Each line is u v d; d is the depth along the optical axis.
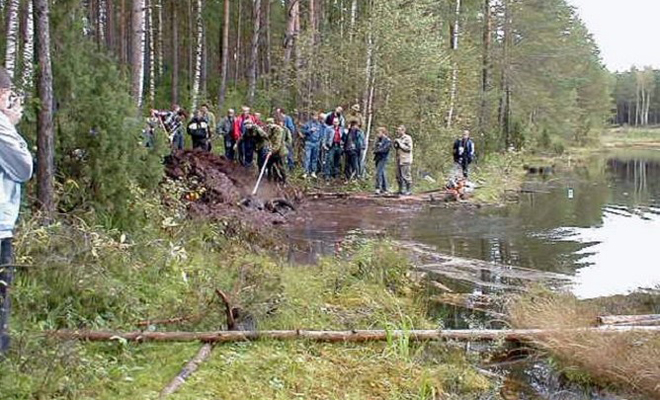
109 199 7.59
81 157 7.49
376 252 9.71
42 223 6.41
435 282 9.44
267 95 22.70
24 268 5.62
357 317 7.27
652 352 6.18
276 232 11.90
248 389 5.08
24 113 6.70
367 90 21.48
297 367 5.61
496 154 30.27
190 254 8.15
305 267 9.34
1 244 4.38
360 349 6.30
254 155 16.73
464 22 32.22
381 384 5.59
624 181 26.97
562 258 11.38
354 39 22.53
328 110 21.77
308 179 18.31
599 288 9.41
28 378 4.40
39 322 5.32
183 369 5.23
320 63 22.00
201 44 27.98
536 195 21.20
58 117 7.40
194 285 6.97
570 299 8.23
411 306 8.13
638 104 102.00
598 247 12.38
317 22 27.50
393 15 21.17
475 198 18.86
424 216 15.53
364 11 24.39
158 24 31.97
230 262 8.17
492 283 9.48
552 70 40.16
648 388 5.90
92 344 5.33
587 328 6.86
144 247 7.26
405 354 6.21
